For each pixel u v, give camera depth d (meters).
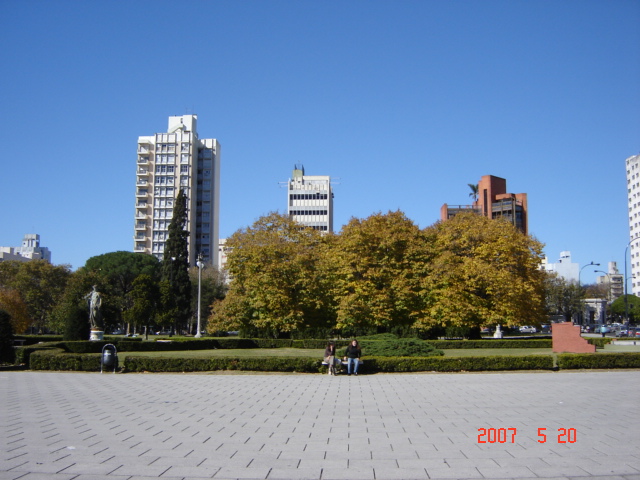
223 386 21.05
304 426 12.95
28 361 28.98
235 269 47.81
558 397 17.77
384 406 16.00
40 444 11.06
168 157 130.75
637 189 151.00
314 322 47.75
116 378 23.92
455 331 51.25
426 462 9.78
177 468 9.37
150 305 62.91
